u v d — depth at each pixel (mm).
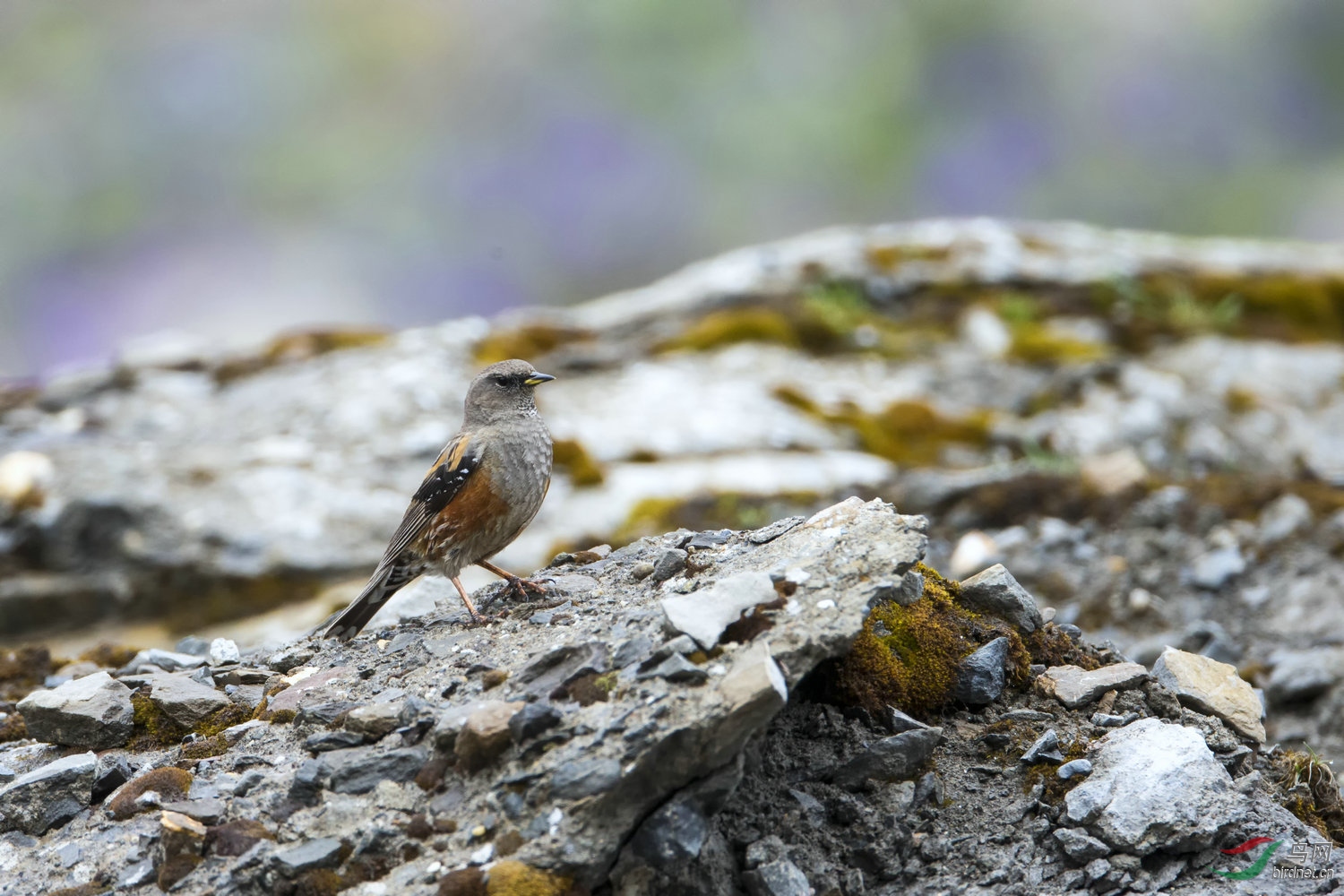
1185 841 5836
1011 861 5895
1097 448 13305
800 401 14148
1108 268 16984
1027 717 6574
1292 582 10359
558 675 6277
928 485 12133
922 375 15102
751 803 6113
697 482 12391
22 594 11000
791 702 6547
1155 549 10977
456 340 15344
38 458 12141
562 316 16516
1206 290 16750
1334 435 13469
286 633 10305
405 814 5887
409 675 6906
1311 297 16516
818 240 17953
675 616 6043
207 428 13430
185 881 5816
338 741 6387
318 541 11453
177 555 11219
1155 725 6344
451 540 7723
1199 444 13297
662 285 17562
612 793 5516
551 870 5469
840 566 6316
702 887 5715
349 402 13555
